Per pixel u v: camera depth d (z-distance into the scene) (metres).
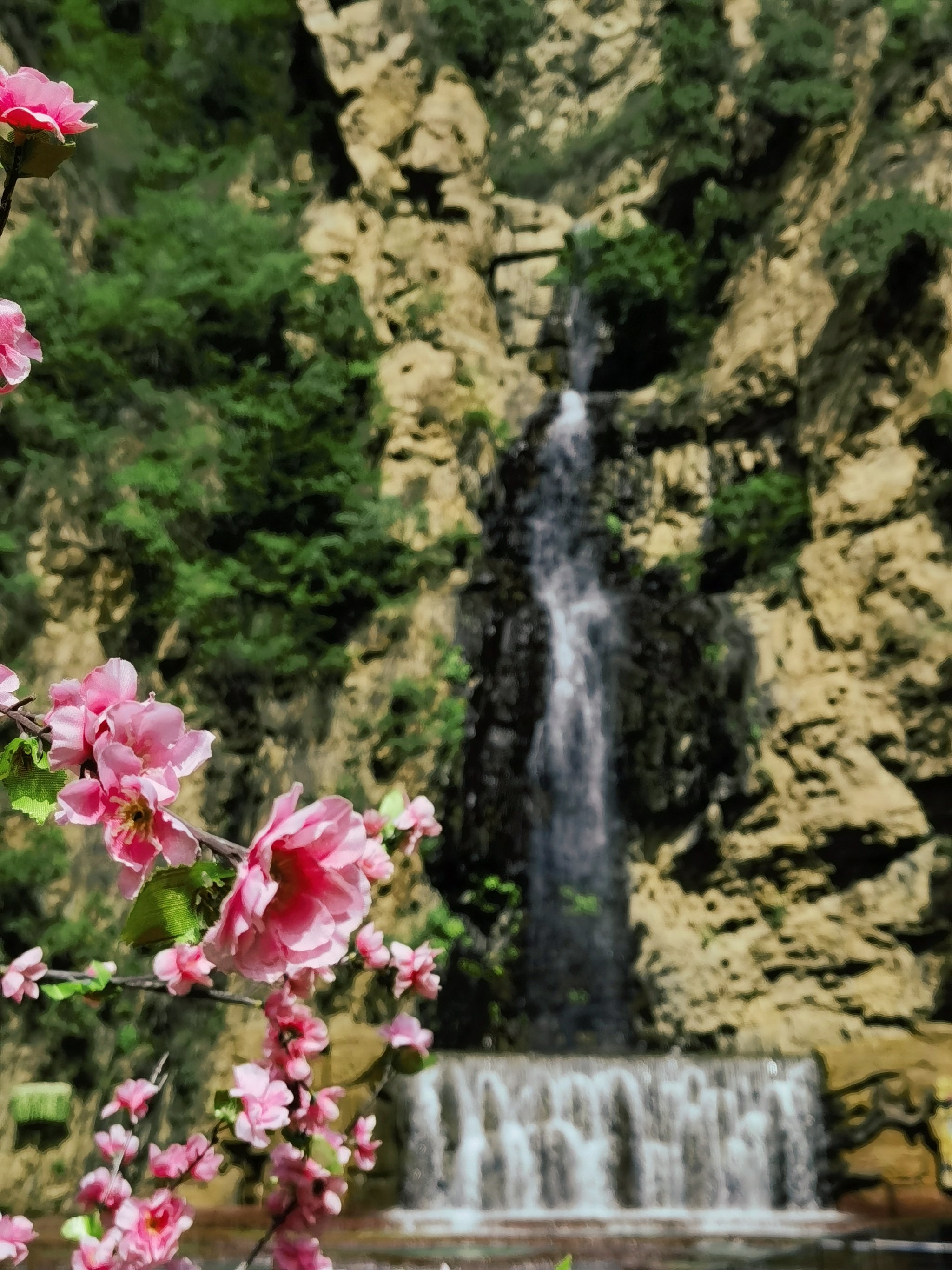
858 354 16.77
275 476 16.19
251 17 18.47
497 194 20.98
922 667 15.46
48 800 1.36
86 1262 1.81
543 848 16.55
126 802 1.19
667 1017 16.03
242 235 16.53
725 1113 12.98
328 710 15.95
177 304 15.70
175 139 17.36
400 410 17.61
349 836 1.15
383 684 16.25
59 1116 11.63
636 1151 12.56
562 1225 11.20
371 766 15.84
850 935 15.43
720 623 17.17
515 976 15.91
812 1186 12.94
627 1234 10.76
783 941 15.80
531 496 18.33
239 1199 11.43
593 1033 16.05
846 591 16.22
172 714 1.23
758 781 16.28
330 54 19.00
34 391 14.17
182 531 15.02
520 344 19.98
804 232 18.16
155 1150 1.94
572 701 17.39
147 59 17.42
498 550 17.62
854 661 15.99
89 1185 2.04
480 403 18.41
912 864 15.29
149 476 14.69
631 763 17.05
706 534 17.81
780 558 17.20
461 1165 12.22
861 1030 15.05
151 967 12.80
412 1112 12.33
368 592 16.47
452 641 16.69
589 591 18.00
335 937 1.13
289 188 18.19
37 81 1.50
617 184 20.53
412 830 1.99
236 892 1.10
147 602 14.54
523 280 20.27
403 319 18.36
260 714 15.34
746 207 19.08
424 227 19.19
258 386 16.30
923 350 16.16
